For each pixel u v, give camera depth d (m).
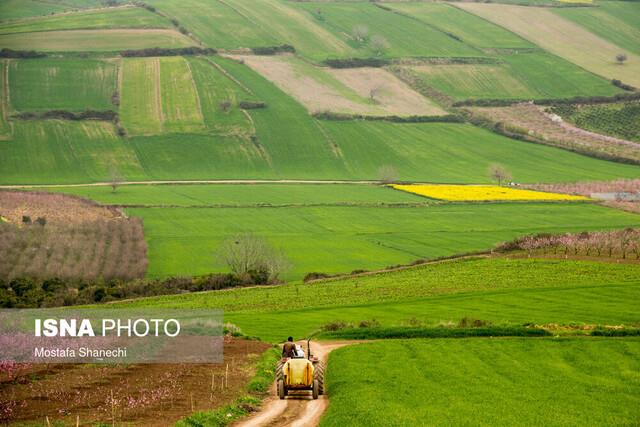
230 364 81.50
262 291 161.00
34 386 68.62
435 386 69.62
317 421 57.75
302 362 66.50
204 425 54.81
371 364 80.31
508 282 154.88
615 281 152.62
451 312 124.56
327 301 143.00
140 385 69.50
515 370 77.69
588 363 81.62
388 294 147.75
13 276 167.75
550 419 58.84
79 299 154.12
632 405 64.50
